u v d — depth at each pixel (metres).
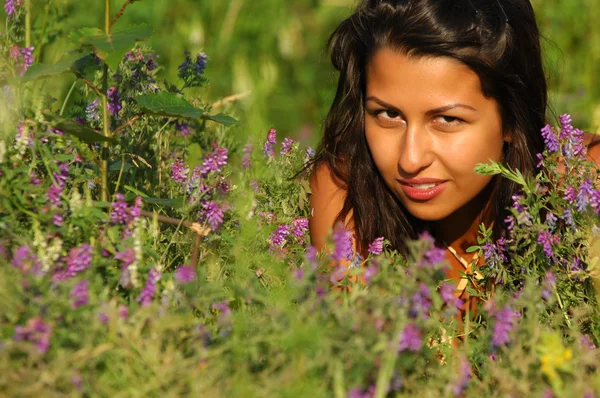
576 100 11.27
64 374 3.68
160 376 3.80
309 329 3.84
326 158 6.43
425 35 5.23
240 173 6.58
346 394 3.90
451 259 6.32
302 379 3.88
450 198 5.49
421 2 5.31
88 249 4.25
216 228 5.28
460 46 5.26
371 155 6.09
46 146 4.82
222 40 11.80
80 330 3.90
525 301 4.45
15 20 6.35
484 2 5.43
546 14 12.41
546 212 5.52
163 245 5.41
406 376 4.25
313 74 11.91
